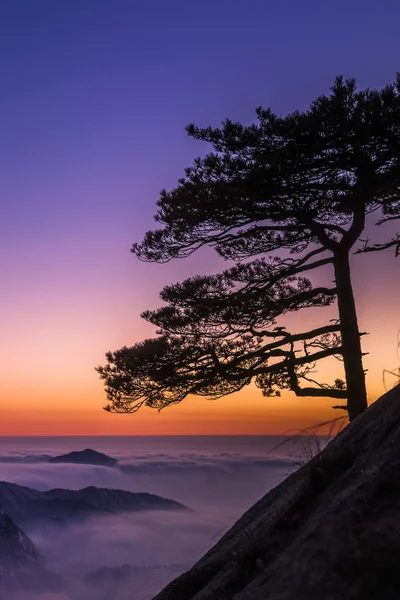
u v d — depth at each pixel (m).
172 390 16.08
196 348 15.55
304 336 15.23
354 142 11.86
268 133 12.00
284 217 14.30
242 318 15.10
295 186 13.17
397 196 14.88
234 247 15.47
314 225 14.50
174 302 15.45
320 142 11.73
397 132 11.69
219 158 12.90
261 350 15.40
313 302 15.87
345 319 14.93
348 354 14.84
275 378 15.93
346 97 11.39
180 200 14.05
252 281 15.16
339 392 14.95
